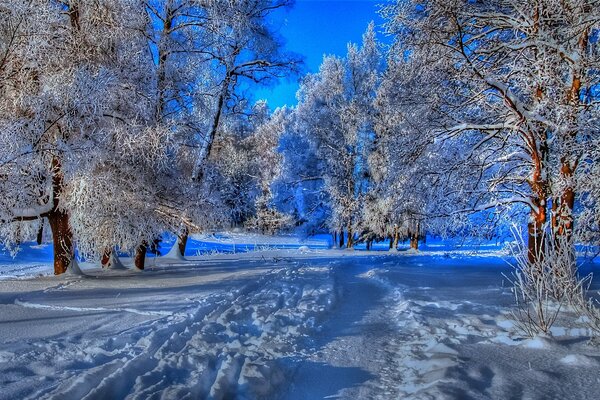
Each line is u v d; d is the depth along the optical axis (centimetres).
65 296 971
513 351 498
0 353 505
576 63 962
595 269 1408
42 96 1132
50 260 2580
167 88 1543
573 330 575
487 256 2289
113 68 1318
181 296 962
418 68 1128
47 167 1232
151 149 1311
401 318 679
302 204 3734
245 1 1900
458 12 1019
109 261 1681
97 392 358
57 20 1228
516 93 1123
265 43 2019
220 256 2522
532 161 1110
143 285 1174
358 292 990
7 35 1110
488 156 1164
